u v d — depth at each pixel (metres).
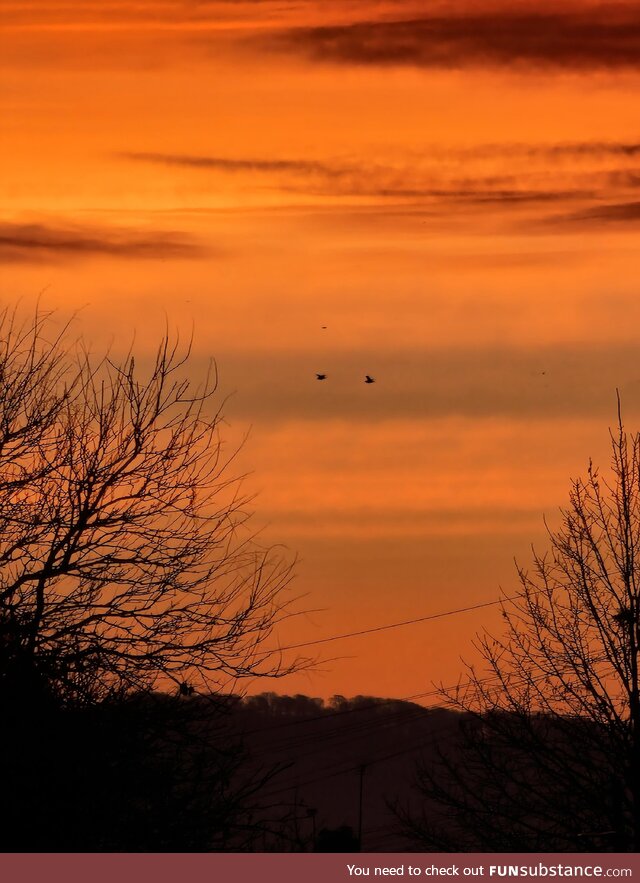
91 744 66.12
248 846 69.69
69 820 64.94
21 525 70.25
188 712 68.94
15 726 64.94
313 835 76.75
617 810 99.12
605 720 102.06
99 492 71.69
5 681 65.88
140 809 67.44
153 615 70.94
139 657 69.44
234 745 69.06
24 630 67.31
